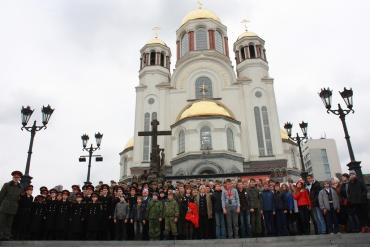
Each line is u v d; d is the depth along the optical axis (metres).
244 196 12.85
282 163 38.91
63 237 12.60
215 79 45.06
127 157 49.53
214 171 32.91
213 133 35.28
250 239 10.89
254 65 44.88
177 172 34.22
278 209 12.74
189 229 12.59
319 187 12.73
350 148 15.97
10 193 11.38
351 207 12.11
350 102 16.98
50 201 12.95
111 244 10.95
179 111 43.59
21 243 10.88
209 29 50.38
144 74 46.00
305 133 24.47
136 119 42.91
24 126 17.05
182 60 47.38
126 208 12.78
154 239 12.13
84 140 24.11
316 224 12.52
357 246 9.90
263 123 41.56
